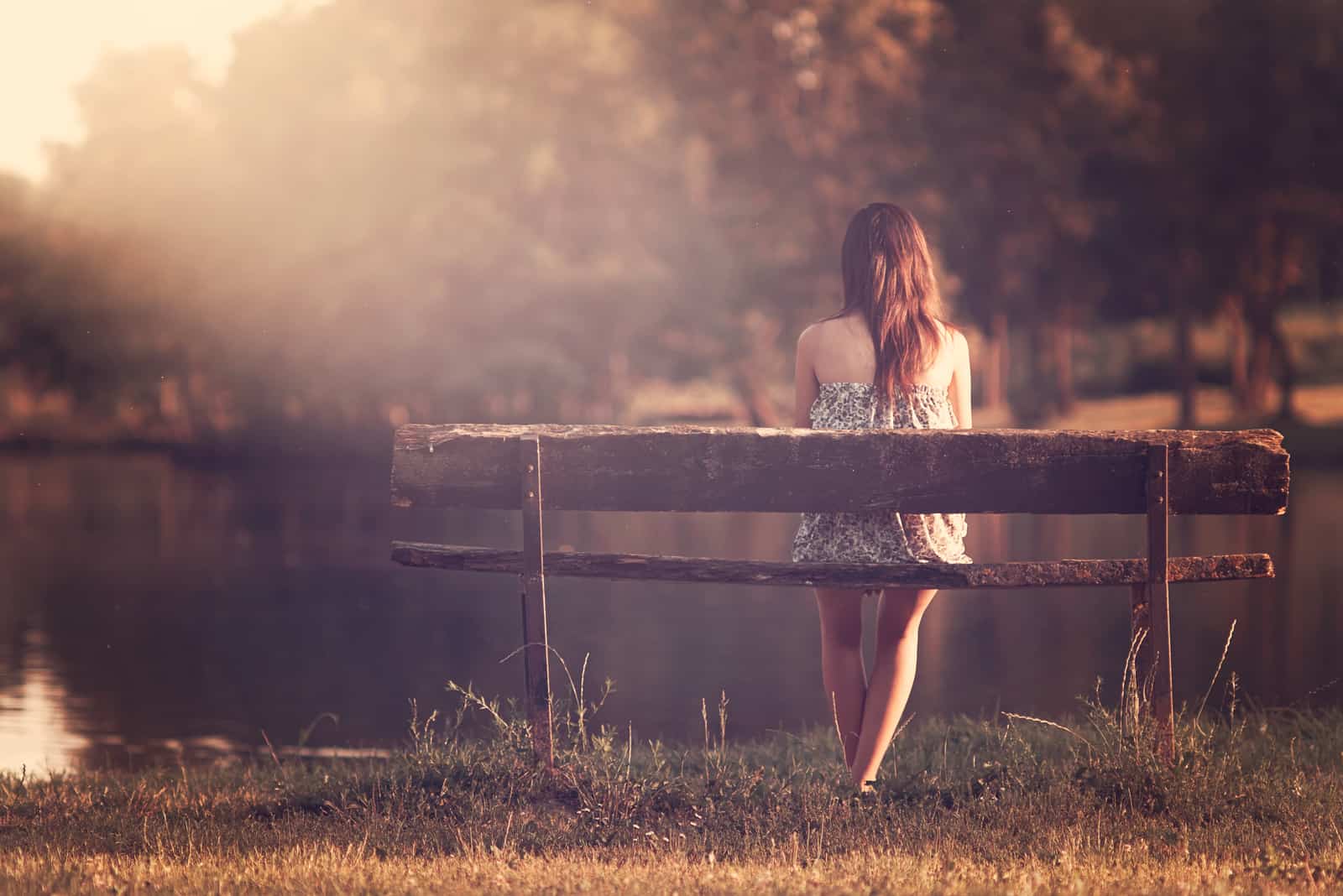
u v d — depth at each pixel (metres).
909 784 5.66
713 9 54.38
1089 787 5.45
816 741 7.90
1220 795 5.44
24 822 5.71
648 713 11.89
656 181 53.84
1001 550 25.16
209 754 10.66
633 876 4.39
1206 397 68.44
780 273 54.25
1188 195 55.50
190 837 5.14
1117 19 57.53
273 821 5.49
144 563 25.73
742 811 5.32
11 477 54.12
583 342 54.84
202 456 67.56
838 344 5.70
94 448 77.06
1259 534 27.53
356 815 5.44
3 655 15.91
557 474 5.40
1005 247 57.91
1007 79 55.50
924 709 11.59
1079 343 78.12
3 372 85.75
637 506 5.39
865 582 5.26
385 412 67.19
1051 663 14.06
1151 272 60.44
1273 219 55.88
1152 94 56.22
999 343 63.91
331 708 12.80
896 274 5.70
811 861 4.69
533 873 4.45
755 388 59.03
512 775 5.54
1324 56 53.41
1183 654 13.95
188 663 15.39
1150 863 4.62
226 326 64.81
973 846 4.91
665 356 58.19
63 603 20.47
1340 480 41.31
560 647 15.90
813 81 53.72
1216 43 55.12
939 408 5.73
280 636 17.27
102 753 10.86
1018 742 6.68
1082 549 25.25
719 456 5.32
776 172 53.84
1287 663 13.38
